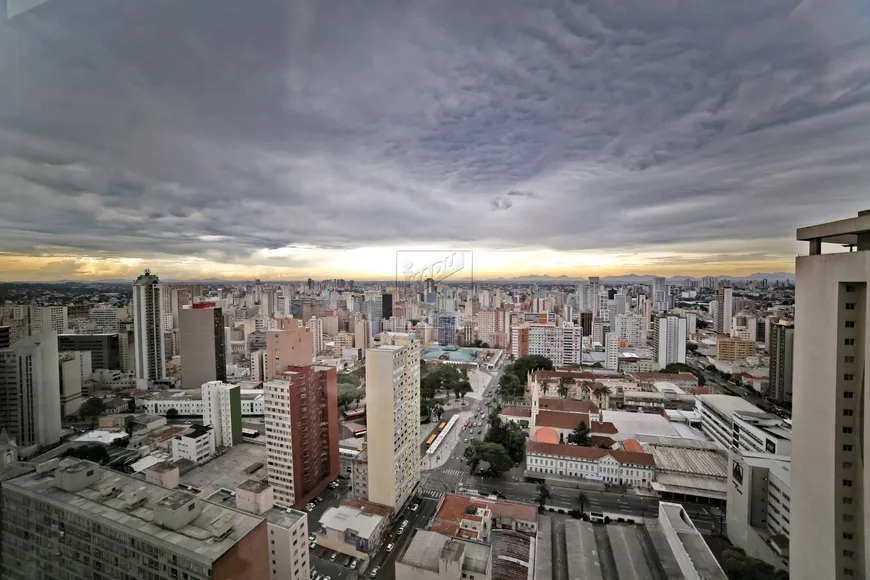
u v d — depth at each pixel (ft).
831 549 113.80
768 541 211.82
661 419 434.30
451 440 432.66
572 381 554.05
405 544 254.27
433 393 568.41
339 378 577.02
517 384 591.78
